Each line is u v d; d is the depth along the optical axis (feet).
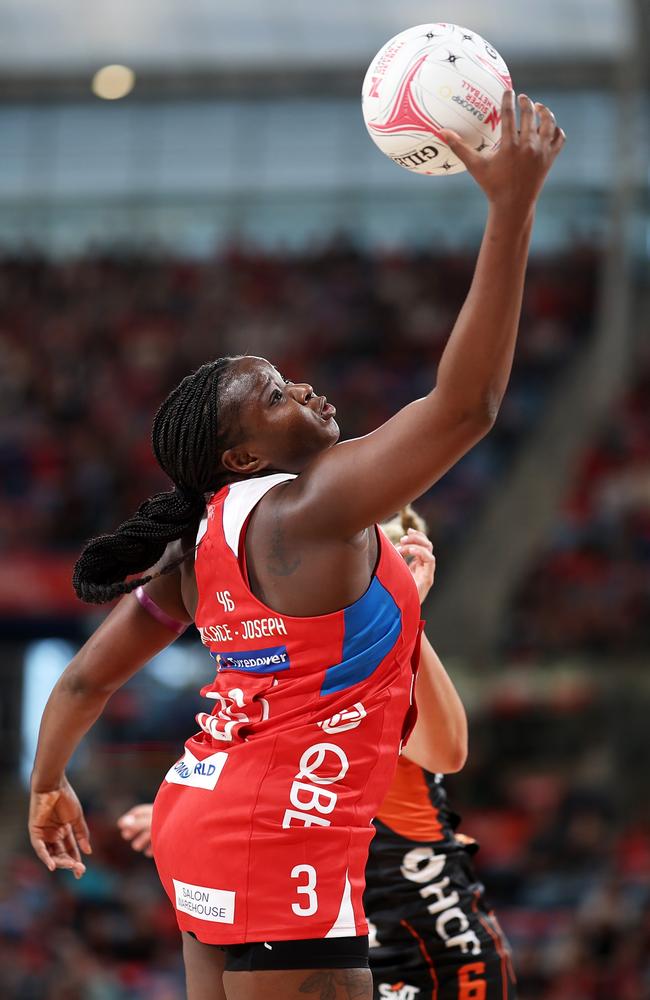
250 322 149.59
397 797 20.31
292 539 14.12
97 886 75.41
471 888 20.83
